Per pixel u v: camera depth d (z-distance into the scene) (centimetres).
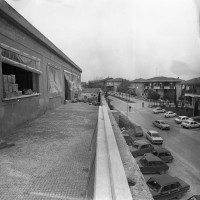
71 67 1444
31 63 575
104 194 125
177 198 800
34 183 211
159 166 1010
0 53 388
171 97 3459
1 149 312
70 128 459
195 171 1015
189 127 1908
